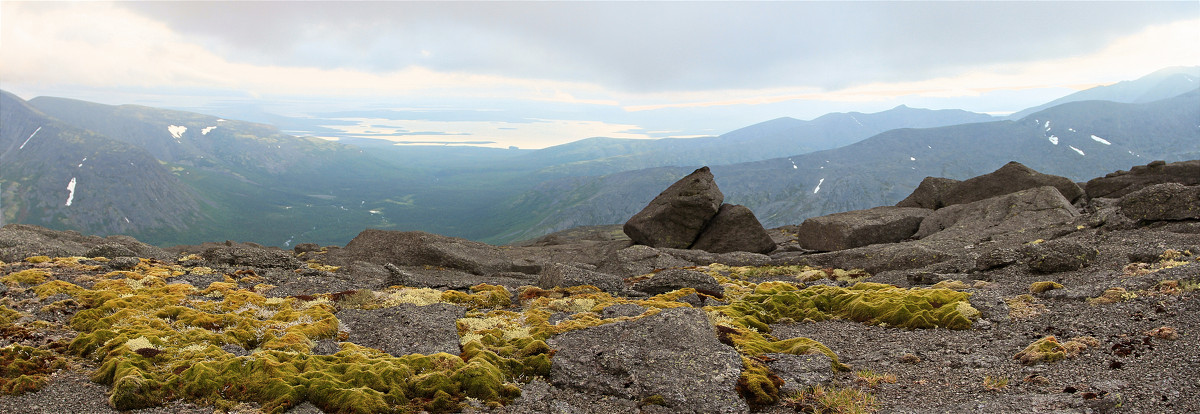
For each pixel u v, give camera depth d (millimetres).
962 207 64375
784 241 77375
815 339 26516
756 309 31469
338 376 18625
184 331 23234
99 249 46094
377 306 31000
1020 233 51375
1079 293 27625
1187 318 21641
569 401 18172
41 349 20812
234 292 34156
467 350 21891
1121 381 16906
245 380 17969
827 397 17859
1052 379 18109
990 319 26359
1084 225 48844
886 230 63625
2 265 38531
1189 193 43594
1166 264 31484
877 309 29047
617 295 37562
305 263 53531
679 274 38531
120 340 21156
